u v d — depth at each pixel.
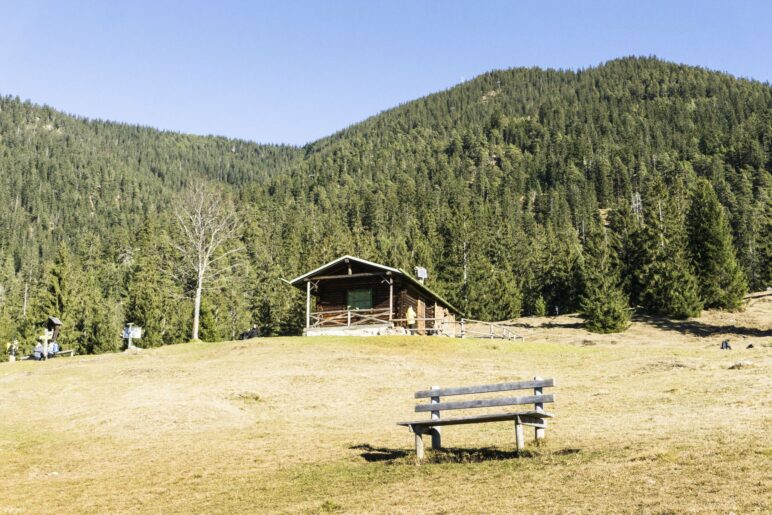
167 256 106.94
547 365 35.03
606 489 11.06
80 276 102.44
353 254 104.00
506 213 199.38
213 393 28.55
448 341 43.12
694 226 84.94
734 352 35.38
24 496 15.78
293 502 12.84
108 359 42.22
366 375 32.25
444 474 13.54
